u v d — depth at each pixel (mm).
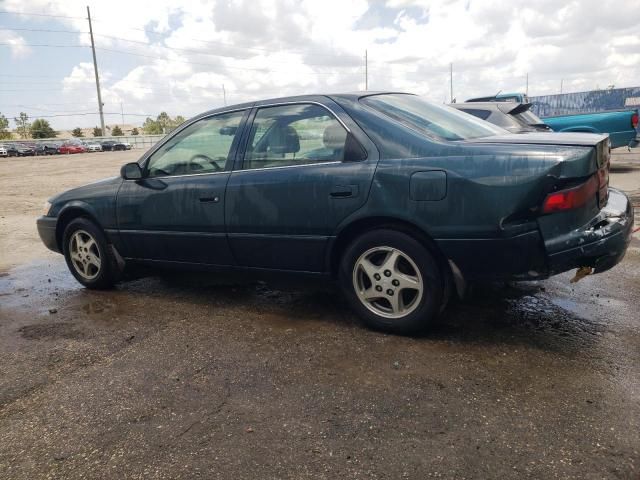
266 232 3760
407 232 3275
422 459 2199
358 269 3516
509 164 2936
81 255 4957
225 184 3926
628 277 4590
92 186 4879
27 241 7605
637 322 3564
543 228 2912
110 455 2336
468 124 3818
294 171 3607
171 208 4234
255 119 3939
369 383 2857
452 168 3055
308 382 2904
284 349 3361
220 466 2219
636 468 2086
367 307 3531
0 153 51688
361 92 3793
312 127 3635
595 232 2910
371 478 2102
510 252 2980
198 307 4293
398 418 2508
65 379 3094
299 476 2133
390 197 3223
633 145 12398
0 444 2461
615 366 2936
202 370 3119
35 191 14766
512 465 2137
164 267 4512
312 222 3535
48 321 4145
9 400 2875
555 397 2627
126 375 3105
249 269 3988
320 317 3900
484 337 3393
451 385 2793
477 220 2996
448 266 3250
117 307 4410
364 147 3389
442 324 3627
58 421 2635
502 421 2441
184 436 2447
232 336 3629
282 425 2498
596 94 22875
